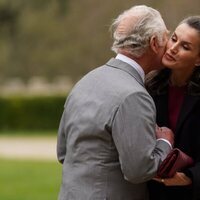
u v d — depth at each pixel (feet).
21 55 253.65
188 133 30.12
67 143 30.50
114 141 28.48
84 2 237.04
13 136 224.53
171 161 28.40
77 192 29.22
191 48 29.58
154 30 29.07
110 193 28.96
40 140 202.18
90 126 28.96
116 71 29.58
